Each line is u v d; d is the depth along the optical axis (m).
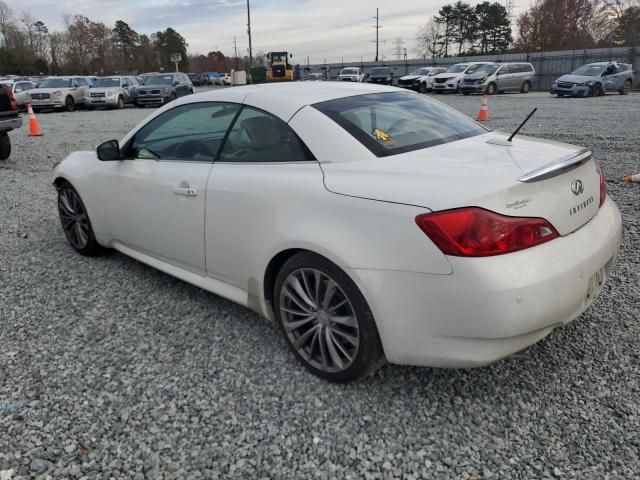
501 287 2.12
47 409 2.56
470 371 2.78
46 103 22.56
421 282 2.24
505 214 2.19
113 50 92.75
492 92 26.86
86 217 4.42
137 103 25.11
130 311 3.59
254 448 2.29
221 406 2.56
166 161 3.54
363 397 2.60
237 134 3.12
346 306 2.56
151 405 2.58
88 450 2.29
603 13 52.06
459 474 2.12
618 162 7.67
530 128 11.69
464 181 2.28
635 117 13.54
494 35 84.94
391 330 2.36
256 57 96.12
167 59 99.25
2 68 80.00
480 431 2.35
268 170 2.86
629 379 2.65
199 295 3.82
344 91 3.24
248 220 2.90
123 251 4.15
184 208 3.32
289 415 2.49
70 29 87.38
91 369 2.90
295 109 2.90
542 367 2.78
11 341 3.21
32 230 5.50
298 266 2.68
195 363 2.94
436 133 2.99
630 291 3.57
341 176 2.57
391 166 2.53
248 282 3.02
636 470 2.10
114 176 3.92
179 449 2.29
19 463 2.22
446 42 88.38
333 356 2.65
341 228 2.46
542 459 2.18
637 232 4.72
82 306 3.68
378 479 2.11
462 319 2.20
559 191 2.40
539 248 2.24
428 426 2.39
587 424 2.36
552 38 53.44
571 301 2.30
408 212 2.27
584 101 20.25
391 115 3.03
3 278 4.20
